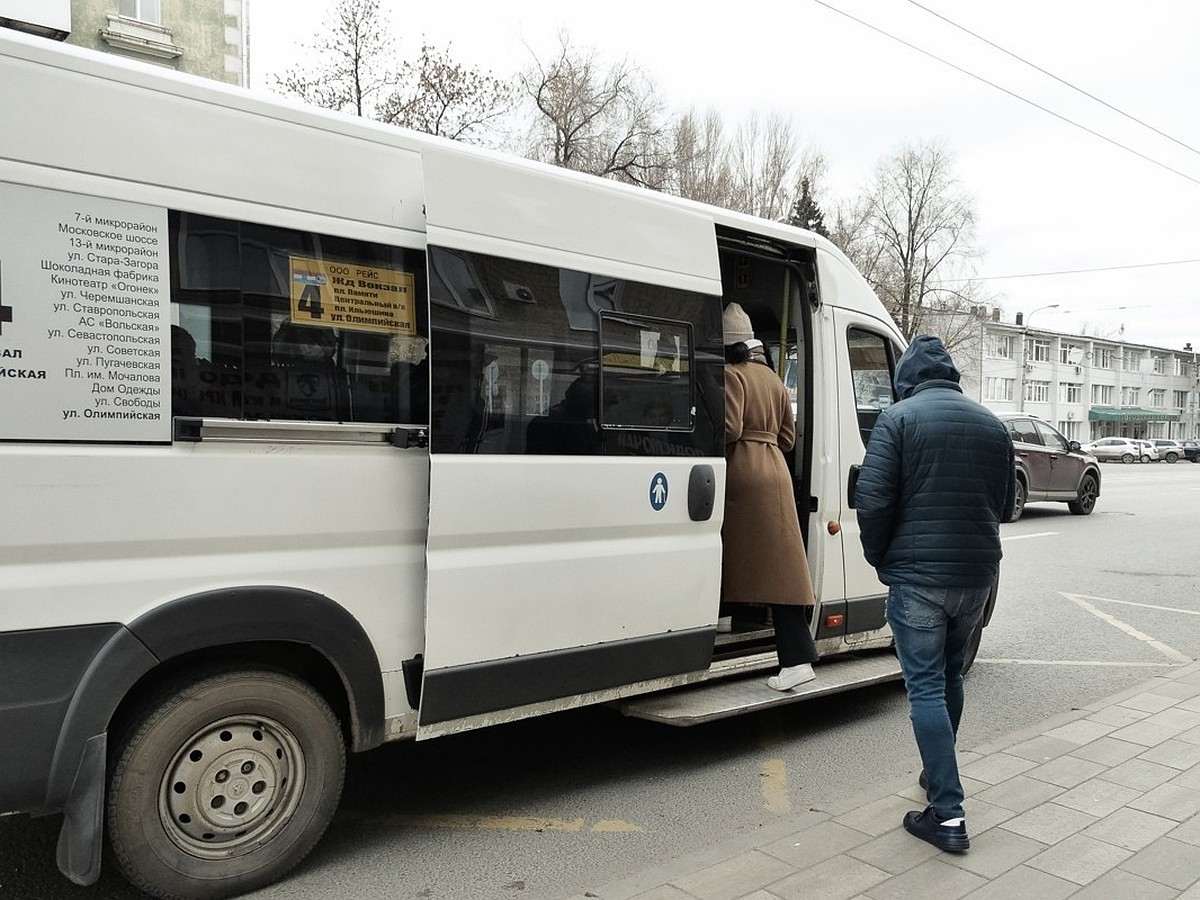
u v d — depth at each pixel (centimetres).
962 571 343
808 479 517
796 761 461
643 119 2845
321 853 348
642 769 445
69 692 270
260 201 309
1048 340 6638
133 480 281
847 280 547
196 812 301
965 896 305
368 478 331
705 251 447
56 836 353
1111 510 1798
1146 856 336
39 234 267
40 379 267
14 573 263
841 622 525
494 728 500
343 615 322
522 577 366
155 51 1611
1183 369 8106
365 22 1939
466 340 348
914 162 4719
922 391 368
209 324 298
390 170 343
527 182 375
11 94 265
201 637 291
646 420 414
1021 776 416
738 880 315
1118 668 649
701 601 436
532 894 320
